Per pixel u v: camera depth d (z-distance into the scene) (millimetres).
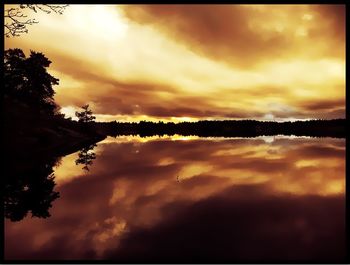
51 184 18094
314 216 12195
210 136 112438
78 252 8641
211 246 9094
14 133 24922
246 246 9102
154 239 9695
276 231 10414
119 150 43812
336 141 70250
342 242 9336
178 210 13062
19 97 29734
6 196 15086
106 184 18594
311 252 8594
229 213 12633
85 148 43281
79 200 14672
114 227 10859
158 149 47125
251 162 29781
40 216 12094
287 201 14625
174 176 21750
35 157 24672
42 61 33812
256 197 15445
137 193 16281
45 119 41438
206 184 18766
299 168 25469
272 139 83062
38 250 8797
